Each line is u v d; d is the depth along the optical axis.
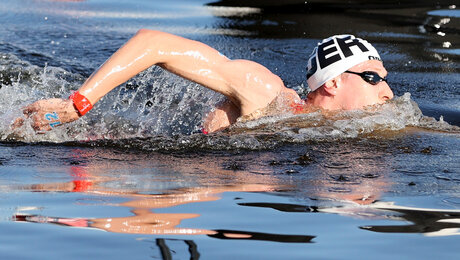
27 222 7.86
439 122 13.91
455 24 28.27
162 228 7.68
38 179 9.77
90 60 21.11
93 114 14.17
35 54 21.56
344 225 7.91
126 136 12.99
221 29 27.08
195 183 9.65
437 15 30.14
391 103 13.57
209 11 31.58
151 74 16.09
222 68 12.88
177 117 14.10
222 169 10.48
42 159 11.01
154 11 31.34
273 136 12.39
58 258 6.84
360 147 11.84
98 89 12.27
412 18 29.67
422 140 12.38
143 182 9.65
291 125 12.93
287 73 20.12
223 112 13.59
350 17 29.77
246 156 11.28
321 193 9.19
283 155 11.34
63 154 11.39
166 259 6.80
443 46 24.44
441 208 8.55
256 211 8.38
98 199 8.77
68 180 9.72
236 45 24.03
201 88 14.41
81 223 7.82
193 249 7.07
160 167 10.59
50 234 7.48
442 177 10.04
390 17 29.73
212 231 7.61
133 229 7.62
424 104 17.16
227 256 6.90
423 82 19.53
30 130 12.44
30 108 12.46
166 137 12.59
